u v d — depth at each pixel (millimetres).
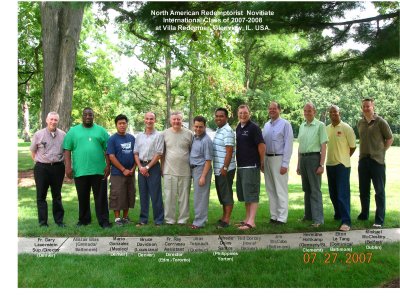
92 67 14555
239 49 9469
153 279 3822
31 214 6031
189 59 10367
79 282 3799
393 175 10023
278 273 3912
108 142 5293
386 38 4707
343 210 5289
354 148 5383
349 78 5445
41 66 12602
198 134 5238
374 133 5441
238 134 5281
